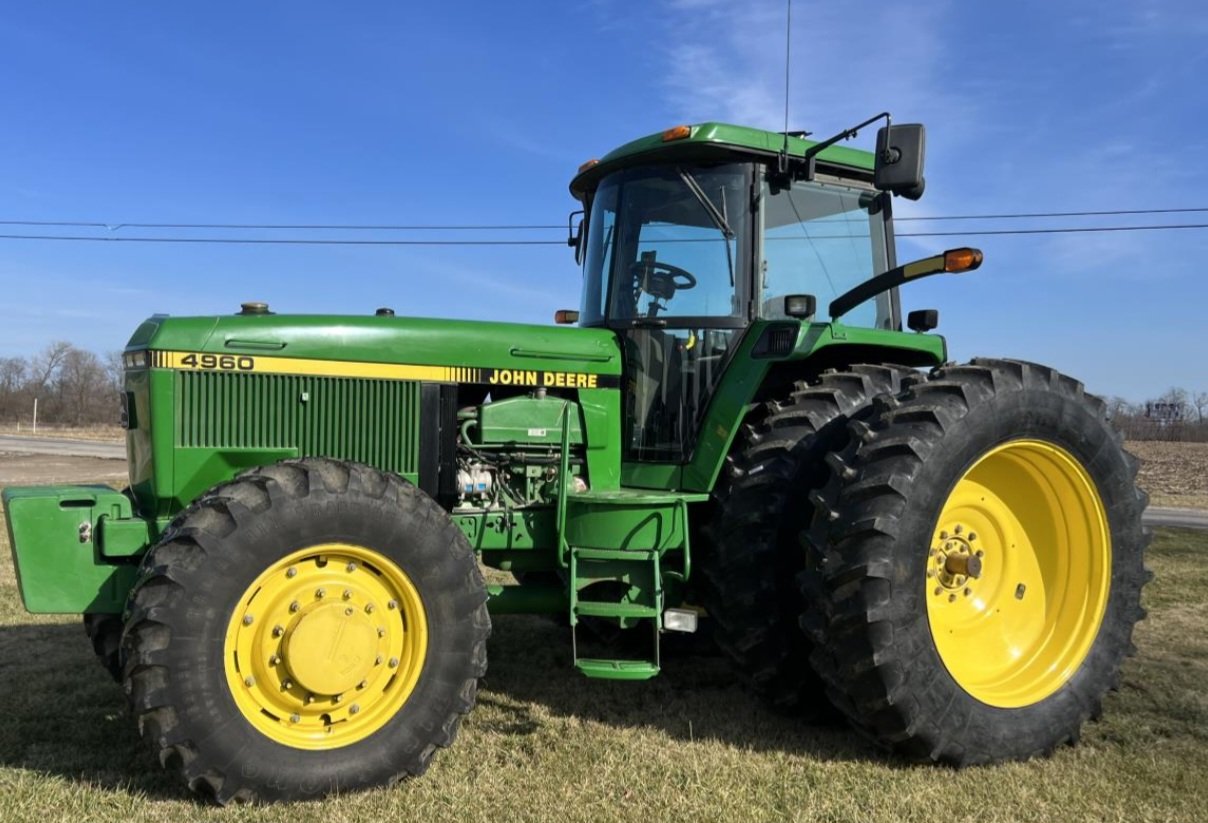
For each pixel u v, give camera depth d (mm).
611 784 3184
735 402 3994
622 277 4391
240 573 2963
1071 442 3770
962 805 3074
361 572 3209
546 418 4066
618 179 4465
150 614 2852
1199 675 4543
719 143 4051
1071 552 3918
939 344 4465
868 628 3264
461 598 3283
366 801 3018
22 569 3219
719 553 3834
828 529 3365
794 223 4305
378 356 3779
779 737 3736
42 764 3293
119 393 4098
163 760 2906
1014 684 3658
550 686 4422
